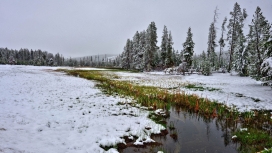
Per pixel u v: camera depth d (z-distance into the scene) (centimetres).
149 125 889
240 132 834
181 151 649
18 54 11062
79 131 734
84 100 1291
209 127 905
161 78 2905
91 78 2858
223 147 688
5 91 1357
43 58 9469
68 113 952
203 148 676
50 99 1228
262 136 777
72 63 11931
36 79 2284
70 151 564
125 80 2619
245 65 2928
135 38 5778
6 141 546
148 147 673
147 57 4616
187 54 3981
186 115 1109
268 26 1623
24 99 1157
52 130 711
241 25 3638
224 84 2139
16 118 788
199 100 1388
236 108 1200
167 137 772
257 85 1983
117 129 805
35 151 520
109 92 1672
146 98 1478
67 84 2017
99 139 686
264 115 1050
